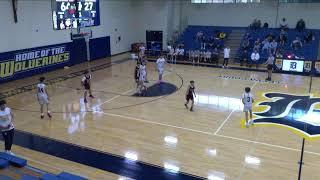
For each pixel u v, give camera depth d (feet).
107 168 25.71
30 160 26.96
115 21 79.87
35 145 30.01
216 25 82.48
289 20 74.43
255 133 32.71
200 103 42.57
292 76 57.98
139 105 41.98
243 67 66.08
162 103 42.75
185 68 65.46
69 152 28.58
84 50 71.31
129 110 40.06
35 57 59.21
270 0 74.90
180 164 26.43
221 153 28.43
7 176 22.90
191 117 37.45
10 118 26.66
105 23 76.48
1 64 53.06
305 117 36.88
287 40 70.79
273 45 68.95
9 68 54.60
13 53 54.95
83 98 45.09
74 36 67.77
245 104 34.04
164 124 35.35
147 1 82.99
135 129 33.96
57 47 63.87
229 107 40.86
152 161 26.94
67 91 48.75
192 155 28.04
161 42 83.66
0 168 24.02
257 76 57.98
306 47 68.39
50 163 26.48
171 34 84.43
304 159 27.22
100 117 37.60
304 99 43.57
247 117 34.45
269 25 76.74
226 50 65.67
